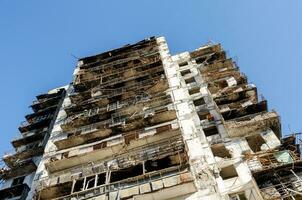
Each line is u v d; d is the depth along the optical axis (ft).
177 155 106.11
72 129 147.23
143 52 201.05
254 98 138.51
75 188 106.83
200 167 104.58
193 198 93.86
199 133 122.93
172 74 167.22
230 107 133.18
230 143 116.47
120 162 113.60
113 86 171.12
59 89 206.39
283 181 91.61
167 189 94.17
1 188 137.08
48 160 131.44
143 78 170.50
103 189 98.53
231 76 158.20
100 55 209.97
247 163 103.81
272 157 103.19
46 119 172.24
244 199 95.81
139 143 123.03
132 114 144.77
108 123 143.43
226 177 104.42
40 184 111.45
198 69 170.81
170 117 133.59
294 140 111.45
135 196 94.63
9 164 149.59
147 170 106.83
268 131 117.80
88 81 180.45
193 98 147.43
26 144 162.81
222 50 182.29
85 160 123.44
